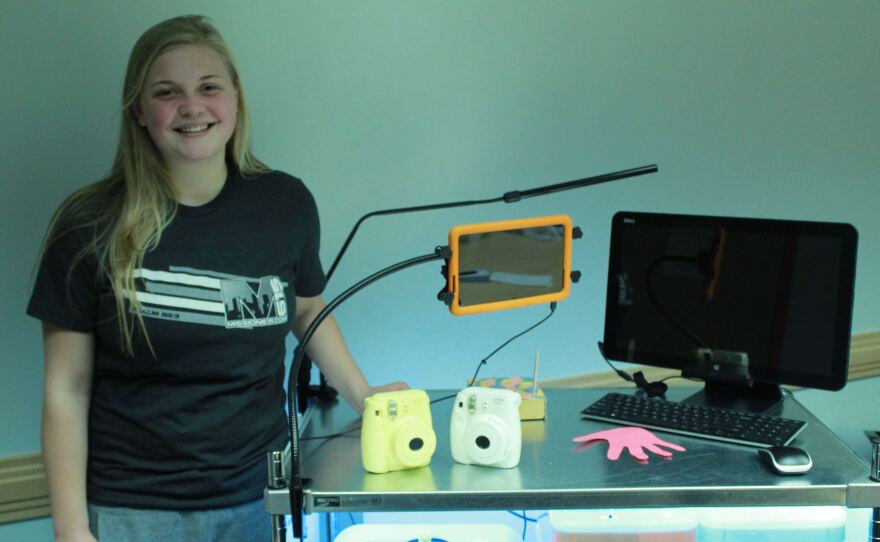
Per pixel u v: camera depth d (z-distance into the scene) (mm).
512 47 2168
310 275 1724
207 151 1508
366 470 1482
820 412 2660
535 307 2334
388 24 2070
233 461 1568
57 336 1525
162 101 1486
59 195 1912
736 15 2328
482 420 1471
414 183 2172
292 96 2043
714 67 2340
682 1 2275
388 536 1893
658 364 1795
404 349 2264
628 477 1433
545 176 2262
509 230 1560
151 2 1904
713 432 1574
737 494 1388
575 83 2234
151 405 1527
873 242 2605
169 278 1506
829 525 1771
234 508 1580
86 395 1572
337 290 2174
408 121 2135
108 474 1549
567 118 2246
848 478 1415
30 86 1849
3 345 1930
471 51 2141
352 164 2119
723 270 1722
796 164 2475
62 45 1856
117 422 1541
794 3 2373
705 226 1728
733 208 2443
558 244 1613
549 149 2250
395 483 1431
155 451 1537
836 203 2539
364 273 2184
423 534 1898
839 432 2689
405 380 2283
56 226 1516
